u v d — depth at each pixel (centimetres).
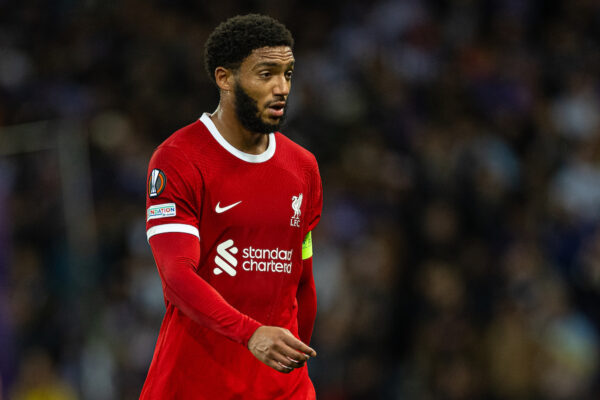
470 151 3412
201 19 4194
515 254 3102
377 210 3338
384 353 3017
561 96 3884
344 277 3058
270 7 4184
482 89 3812
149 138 3738
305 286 1258
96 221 3216
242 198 1138
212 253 1140
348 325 2977
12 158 3069
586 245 3222
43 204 3070
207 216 1128
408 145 3628
